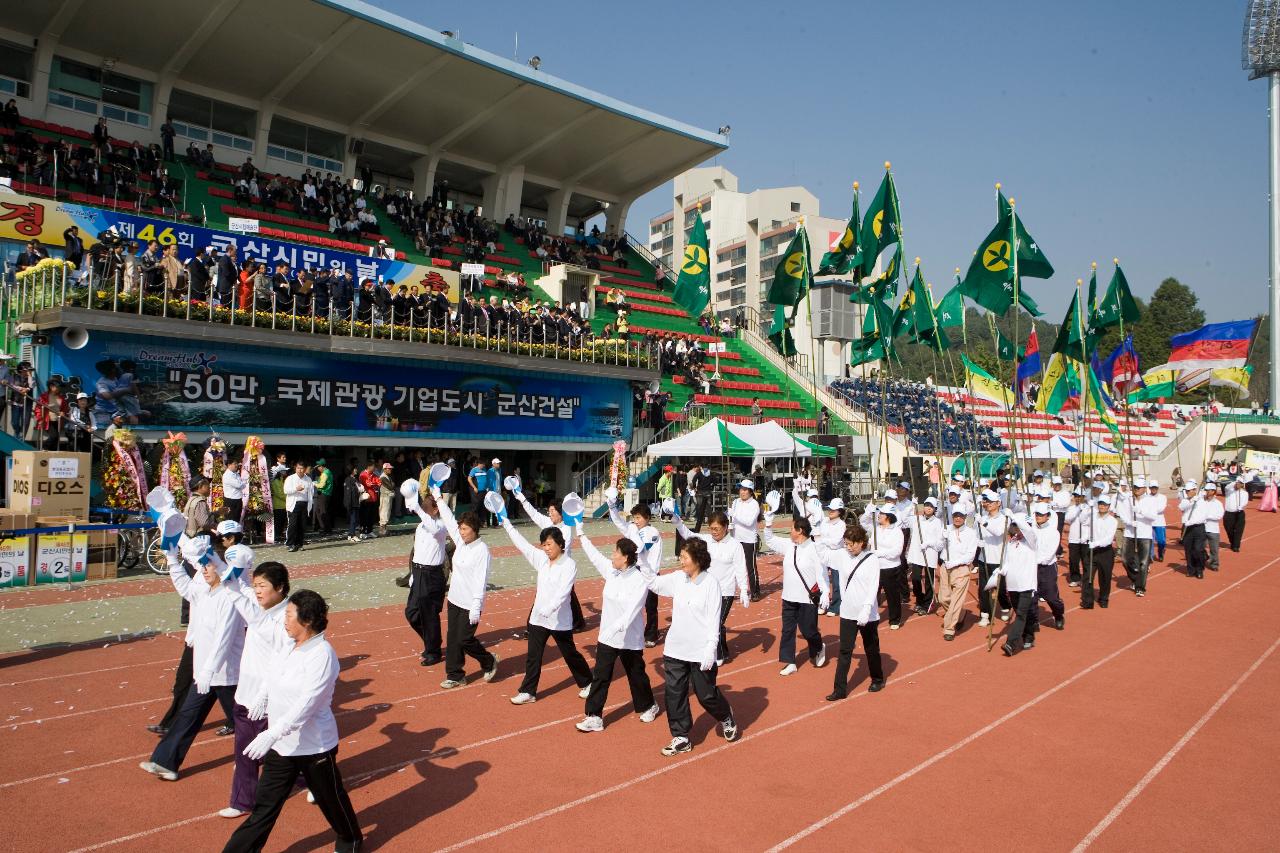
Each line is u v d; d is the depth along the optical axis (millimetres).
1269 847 6195
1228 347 32844
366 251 31734
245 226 25078
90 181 26578
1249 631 13586
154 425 18859
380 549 19922
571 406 27766
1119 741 8352
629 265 45500
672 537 23625
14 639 11086
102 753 7422
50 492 15344
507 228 40906
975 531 12641
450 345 23844
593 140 40469
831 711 9141
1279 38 48719
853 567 9586
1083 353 18719
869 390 39562
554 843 6008
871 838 6203
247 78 33250
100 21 29188
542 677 10203
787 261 17922
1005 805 6824
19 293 19000
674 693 7703
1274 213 49938
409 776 7113
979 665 11227
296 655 5383
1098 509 15922
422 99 35844
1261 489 44750
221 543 7691
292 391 21266
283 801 5332
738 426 24531
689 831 6238
